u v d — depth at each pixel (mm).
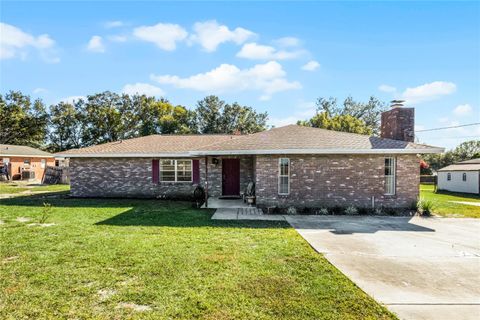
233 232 8570
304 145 12797
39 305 4109
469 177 26375
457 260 6340
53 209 12484
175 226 9312
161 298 4328
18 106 45531
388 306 4227
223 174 16453
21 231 8414
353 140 13578
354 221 10695
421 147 12500
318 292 4574
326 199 12859
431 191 28875
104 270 5418
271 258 6180
